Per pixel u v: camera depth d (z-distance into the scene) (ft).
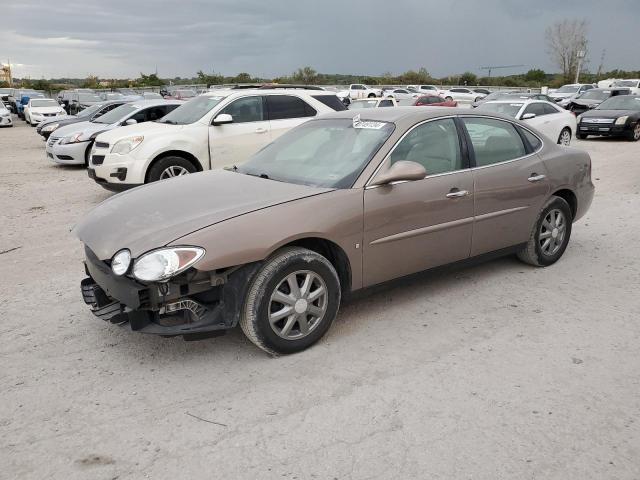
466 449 8.95
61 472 8.51
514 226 15.98
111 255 11.00
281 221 11.40
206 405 10.21
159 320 10.93
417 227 13.55
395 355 12.05
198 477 8.38
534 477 8.34
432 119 14.34
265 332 11.43
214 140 28.96
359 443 9.12
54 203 29.32
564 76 210.38
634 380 10.99
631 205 26.76
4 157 50.88
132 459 8.79
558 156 17.15
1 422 9.74
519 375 11.19
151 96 103.24
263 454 8.87
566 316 13.98
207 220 11.10
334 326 13.50
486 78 222.28
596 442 9.12
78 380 11.11
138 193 13.51
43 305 14.99
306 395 10.52
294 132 16.08
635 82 124.36
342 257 12.47
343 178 12.85
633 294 15.39
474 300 15.03
